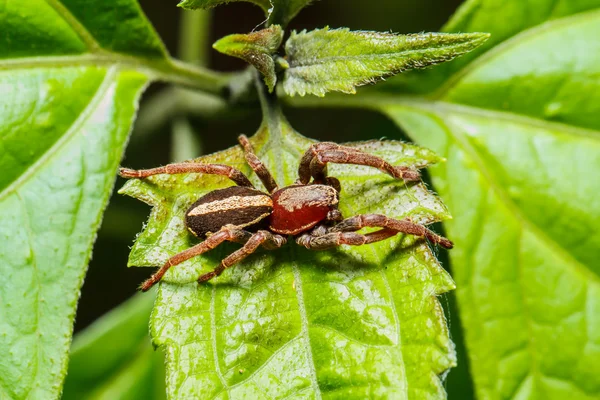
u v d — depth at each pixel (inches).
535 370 5.5
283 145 5.4
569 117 5.5
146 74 5.5
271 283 5.2
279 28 5.2
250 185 5.4
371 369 5.1
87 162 5.3
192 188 5.3
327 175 5.4
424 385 5.1
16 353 5.2
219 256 5.3
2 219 5.2
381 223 5.2
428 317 5.1
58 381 5.2
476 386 5.5
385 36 5.1
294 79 5.2
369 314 5.2
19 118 5.3
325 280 5.2
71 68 5.4
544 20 5.5
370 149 5.4
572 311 5.5
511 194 5.5
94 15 5.4
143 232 5.3
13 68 5.3
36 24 5.3
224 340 5.2
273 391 5.1
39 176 5.3
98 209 5.3
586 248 5.5
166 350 5.1
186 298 5.2
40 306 5.2
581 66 5.5
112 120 5.4
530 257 5.5
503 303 5.5
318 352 5.2
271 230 5.3
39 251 5.2
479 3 5.5
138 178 5.3
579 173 5.5
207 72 5.5
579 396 5.5
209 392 5.1
